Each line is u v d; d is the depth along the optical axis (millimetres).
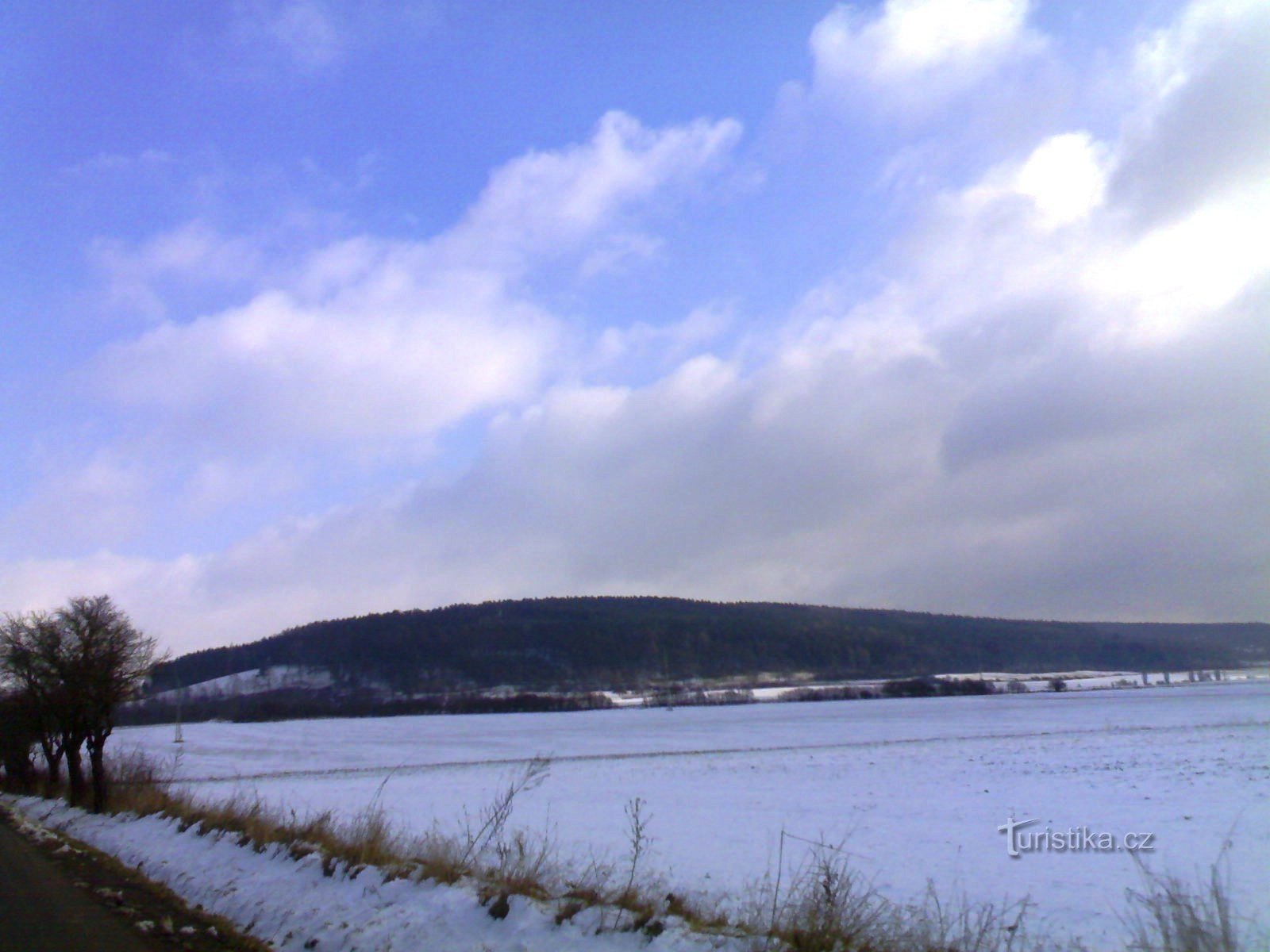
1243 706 81562
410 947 8156
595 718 109250
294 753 62469
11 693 27000
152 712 128750
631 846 17812
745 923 8406
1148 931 9844
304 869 11102
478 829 20312
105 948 8961
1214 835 17719
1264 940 9359
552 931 8086
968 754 42094
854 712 101000
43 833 19094
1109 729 56625
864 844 17969
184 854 13820
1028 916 11430
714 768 40750
